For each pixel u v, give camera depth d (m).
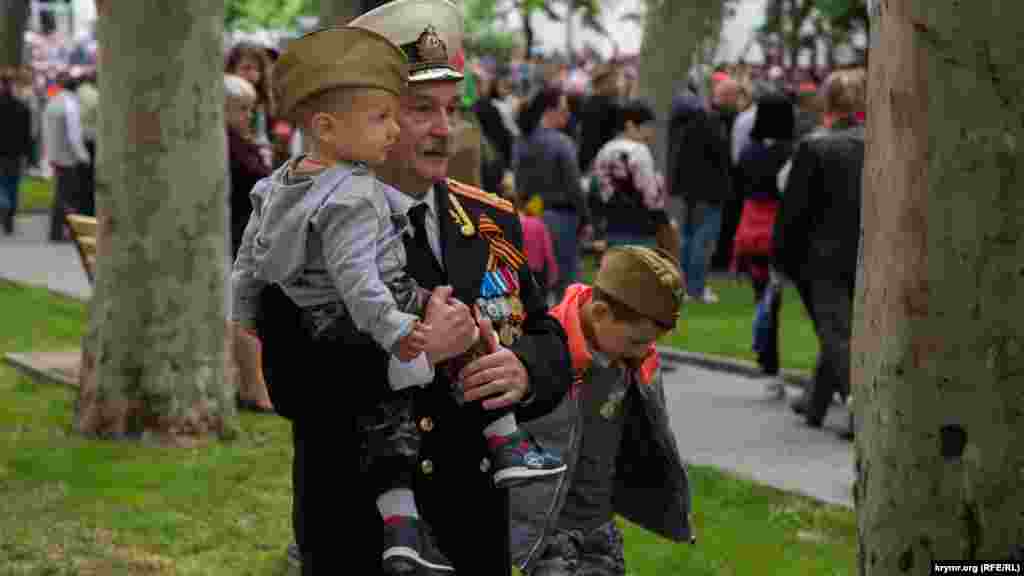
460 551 3.04
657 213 10.49
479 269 3.04
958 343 3.19
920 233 3.19
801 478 7.85
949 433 3.23
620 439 4.23
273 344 2.93
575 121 19.48
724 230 17.11
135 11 8.04
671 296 3.99
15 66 28.12
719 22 28.44
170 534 6.41
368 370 2.84
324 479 2.96
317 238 2.79
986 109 3.10
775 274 9.99
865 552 3.42
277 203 2.80
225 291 8.35
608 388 4.13
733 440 8.90
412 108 3.00
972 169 3.12
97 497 6.97
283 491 7.18
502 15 39.94
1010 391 3.19
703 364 11.69
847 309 9.08
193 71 8.17
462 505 3.03
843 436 8.97
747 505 7.13
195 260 8.23
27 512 6.67
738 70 25.66
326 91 2.76
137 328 8.19
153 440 8.13
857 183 8.88
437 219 3.06
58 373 10.04
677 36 15.96
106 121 8.20
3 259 17.33
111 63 8.13
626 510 4.31
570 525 4.19
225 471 7.54
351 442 2.94
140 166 8.15
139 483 7.25
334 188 2.76
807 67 33.06
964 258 3.16
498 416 3.04
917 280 3.20
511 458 3.04
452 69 3.04
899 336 3.25
